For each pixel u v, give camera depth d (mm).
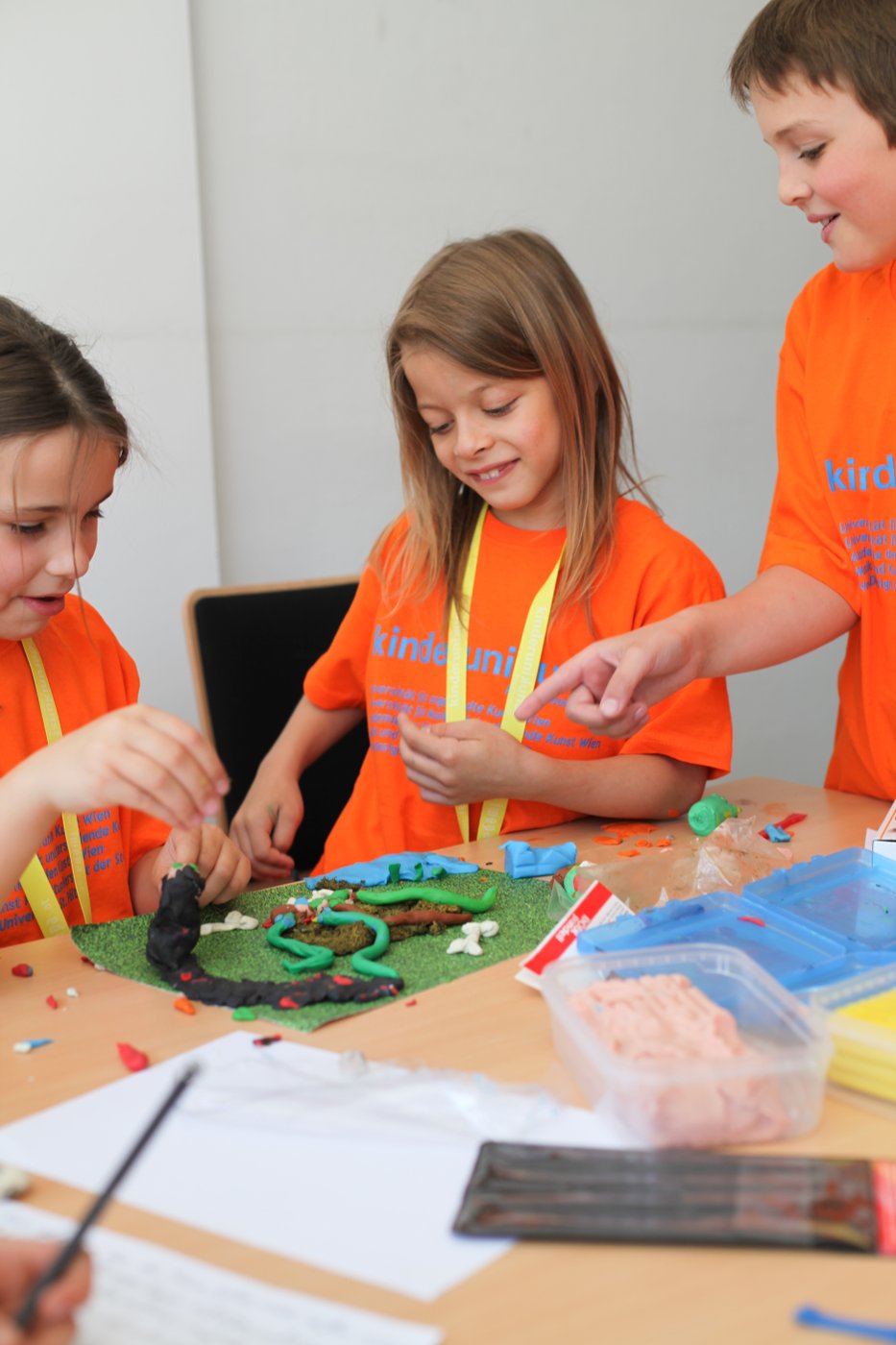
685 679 1387
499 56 2809
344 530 2812
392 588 1802
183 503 2543
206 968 1015
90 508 1259
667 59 3014
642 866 1186
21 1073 836
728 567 3348
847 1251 626
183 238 2473
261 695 2027
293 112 2607
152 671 2555
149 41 2379
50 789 1005
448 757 1468
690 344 3176
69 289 2375
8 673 1380
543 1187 673
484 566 1729
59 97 2314
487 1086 788
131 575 2506
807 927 1008
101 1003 950
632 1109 727
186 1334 564
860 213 1304
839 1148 729
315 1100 776
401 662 1767
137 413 2473
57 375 1225
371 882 1229
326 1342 559
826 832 1390
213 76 2514
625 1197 665
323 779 2049
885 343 1454
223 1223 657
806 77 1257
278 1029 895
